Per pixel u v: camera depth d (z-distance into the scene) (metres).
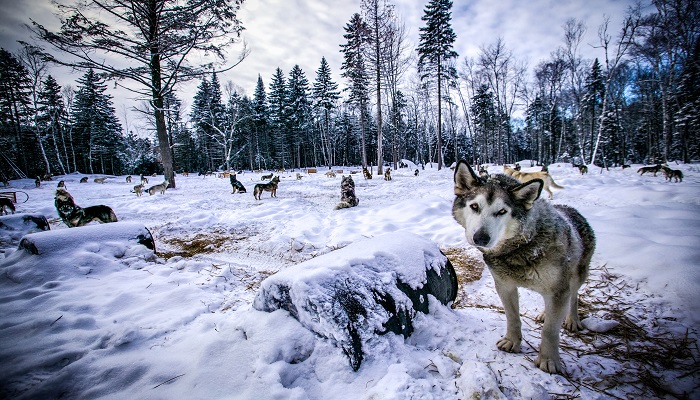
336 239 6.21
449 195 12.09
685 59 22.19
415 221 7.54
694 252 3.46
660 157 26.97
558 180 15.65
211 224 8.21
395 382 1.81
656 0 20.48
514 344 2.39
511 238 2.21
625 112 38.84
